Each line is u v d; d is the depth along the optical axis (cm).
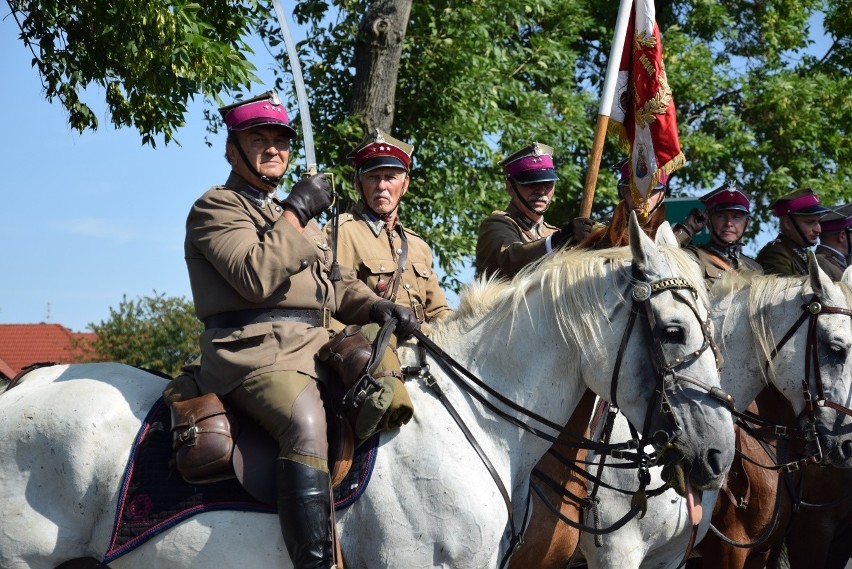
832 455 471
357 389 336
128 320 2294
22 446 346
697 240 729
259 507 333
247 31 923
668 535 457
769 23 1658
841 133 1666
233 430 337
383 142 477
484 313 377
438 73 1094
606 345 353
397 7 929
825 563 565
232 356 343
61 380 363
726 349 489
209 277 352
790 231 678
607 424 426
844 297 480
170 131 916
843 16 1711
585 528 404
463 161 1130
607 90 470
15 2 848
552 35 1380
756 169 1609
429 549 338
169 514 332
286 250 334
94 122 916
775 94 1579
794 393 479
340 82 1053
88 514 342
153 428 345
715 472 338
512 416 362
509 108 1317
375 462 341
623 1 470
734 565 506
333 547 330
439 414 353
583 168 1505
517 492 370
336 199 359
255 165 369
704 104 1638
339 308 387
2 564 342
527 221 547
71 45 866
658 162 466
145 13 798
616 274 356
